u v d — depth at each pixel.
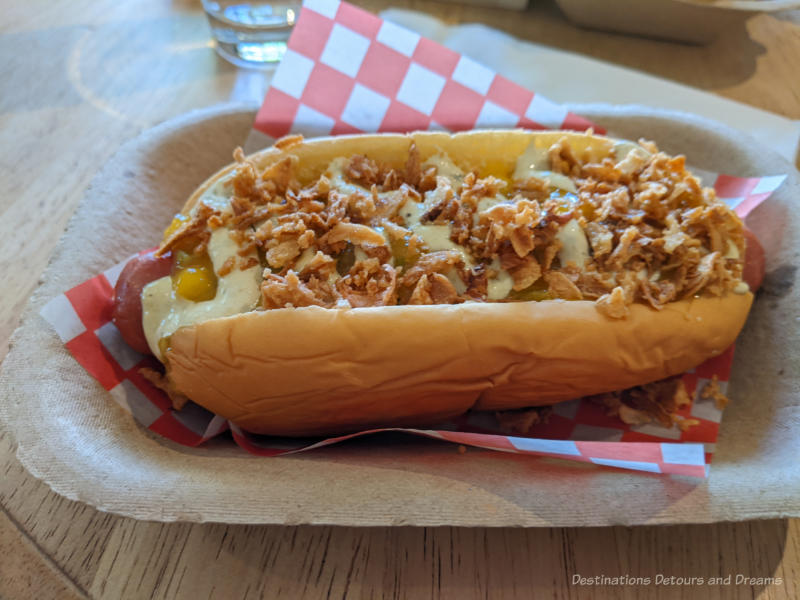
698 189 0.16
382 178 0.18
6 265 0.20
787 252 0.18
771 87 0.26
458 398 0.16
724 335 0.16
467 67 0.21
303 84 0.21
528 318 0.15
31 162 0.23
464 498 0.13
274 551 0.14
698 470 0.13
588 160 0.18
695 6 0.25
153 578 0.14
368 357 0.15
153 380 0.16
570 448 0.14
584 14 0.27
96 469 0.13
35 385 0.15
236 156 0.17
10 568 0.14
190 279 0.16
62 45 0.27
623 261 0.16
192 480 0.13
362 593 0.14
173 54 0.27
